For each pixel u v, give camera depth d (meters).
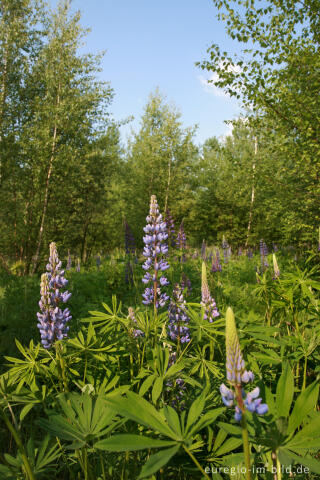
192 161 25.03
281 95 7.29
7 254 14.76
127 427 1.97
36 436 2.53
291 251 14.38
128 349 2.43
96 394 2.01
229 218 24.28
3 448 2.47
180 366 1.97
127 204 23.88
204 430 2.16
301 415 1.25
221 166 26.11
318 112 7.49
